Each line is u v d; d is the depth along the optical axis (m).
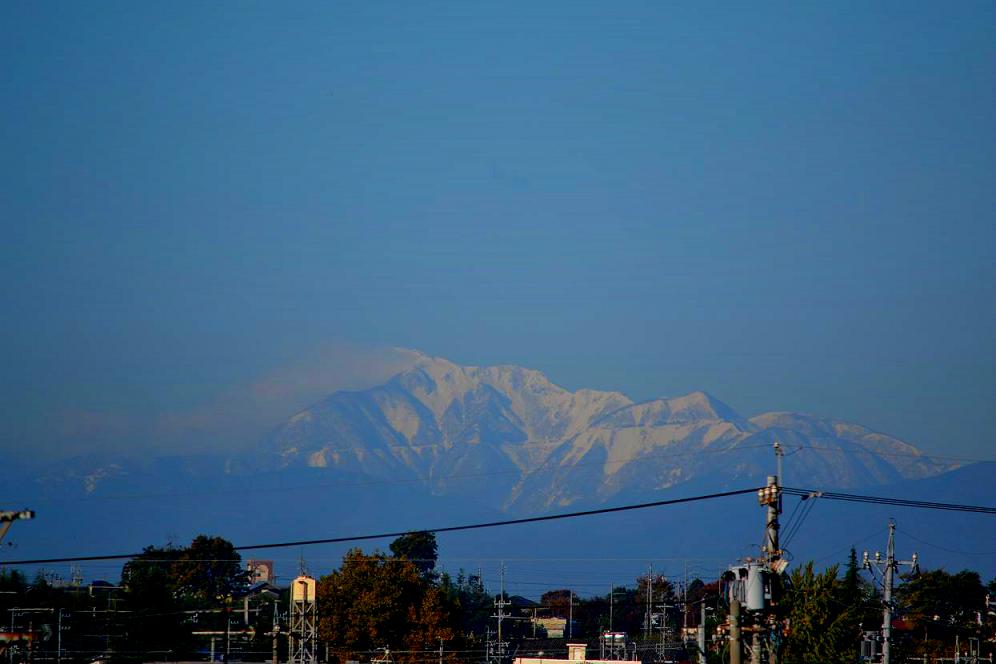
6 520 98.50
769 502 126.31
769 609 122.81
